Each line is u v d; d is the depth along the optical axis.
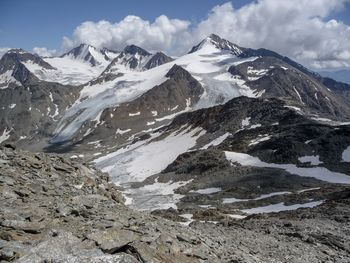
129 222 19.80
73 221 18.06
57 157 30.80
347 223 50.31
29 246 14.09
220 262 19.17
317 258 30.31
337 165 145.62
